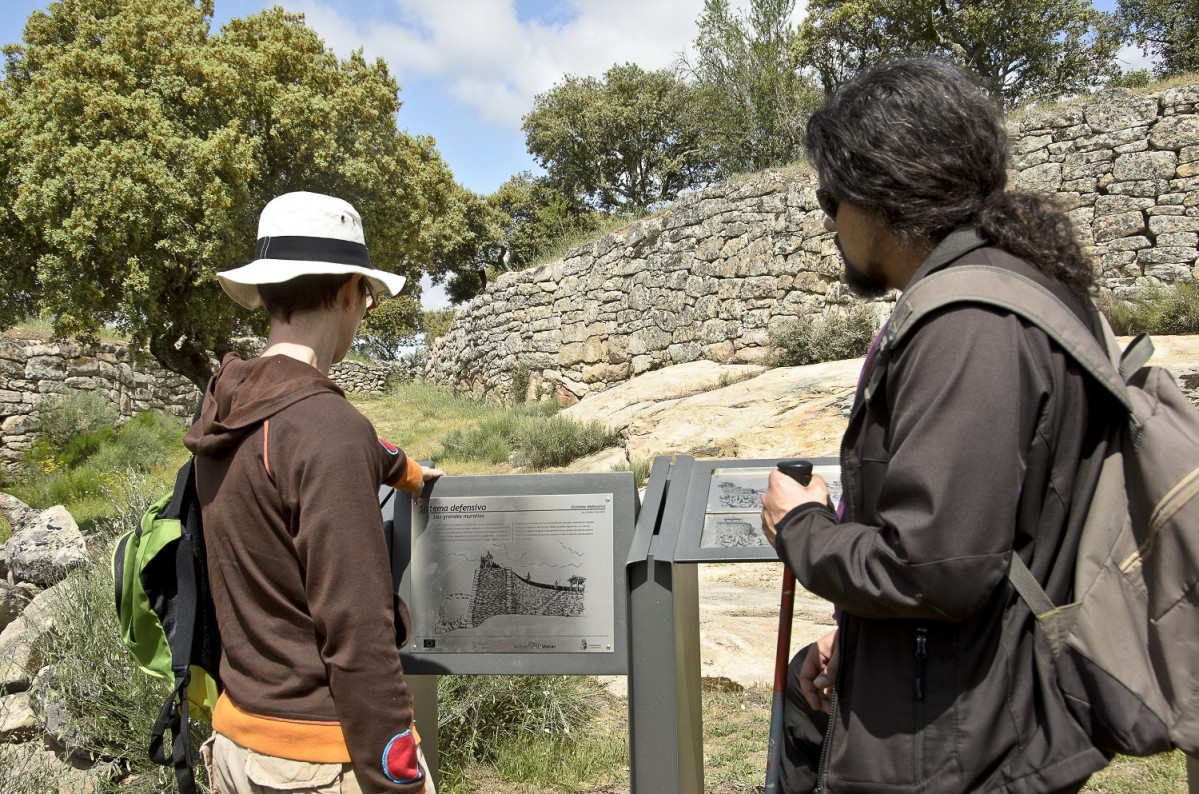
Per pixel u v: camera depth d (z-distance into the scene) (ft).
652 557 5.86
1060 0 70.13
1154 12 74.02
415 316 122.93
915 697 3.94
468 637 6.33
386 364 85.97
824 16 76.54
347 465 4.52
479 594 6.36
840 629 4.55
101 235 29.86
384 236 39.14
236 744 4.75
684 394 40.01
